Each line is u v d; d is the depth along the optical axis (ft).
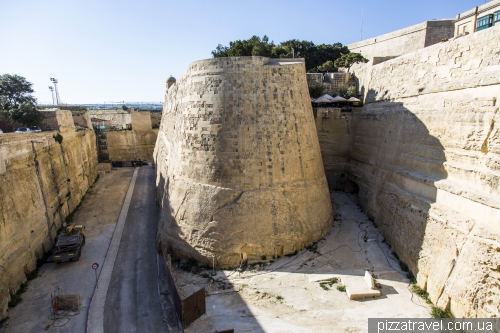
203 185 61.31
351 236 65.62
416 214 53.31
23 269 59.47
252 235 58.29
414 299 46.62
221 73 61.11
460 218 43.88
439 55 56.49
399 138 64.75
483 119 43.50
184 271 59.47
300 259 58.70
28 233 63.36
